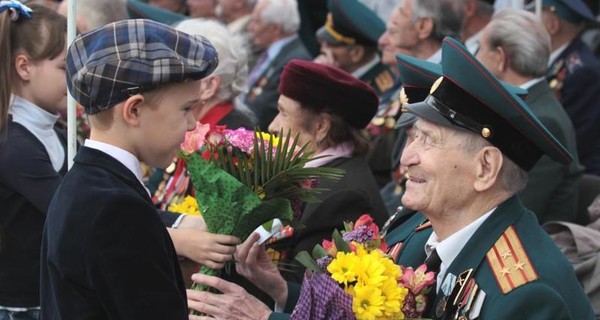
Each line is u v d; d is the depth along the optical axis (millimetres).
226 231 4562
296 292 4859
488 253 4121
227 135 4609
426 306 4215
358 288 4062
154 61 3605
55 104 5184
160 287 3551
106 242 3494
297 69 5637
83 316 3537
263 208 4488
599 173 8320
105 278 3500
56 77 5141
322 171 4523
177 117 3703
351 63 8586
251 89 9492
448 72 4145
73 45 3699
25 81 5129
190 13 10836
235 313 4539
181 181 5945
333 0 8500
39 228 4980
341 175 4699
